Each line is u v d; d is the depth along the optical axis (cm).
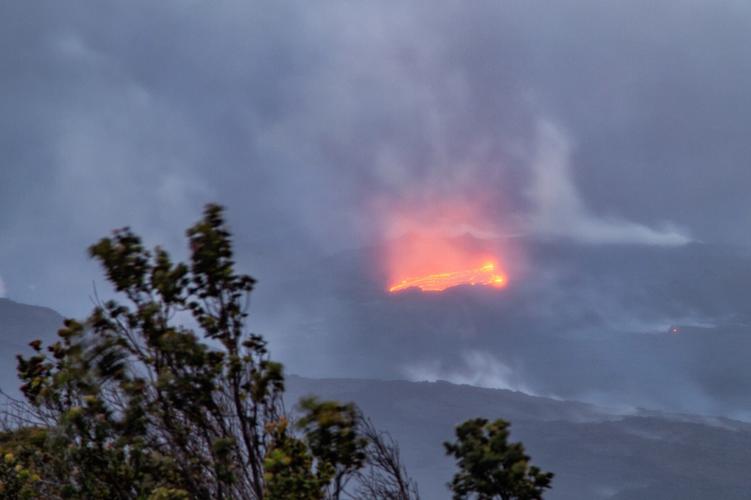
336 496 891
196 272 946
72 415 890
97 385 909
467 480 865
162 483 920
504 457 857
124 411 901
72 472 923
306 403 867
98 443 903
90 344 915
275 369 919
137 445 905
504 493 863
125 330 940
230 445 883
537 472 874
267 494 848
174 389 895
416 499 944
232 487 941
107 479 903
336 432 867
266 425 886
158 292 936
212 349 922
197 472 936
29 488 940
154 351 944
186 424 946
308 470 862
